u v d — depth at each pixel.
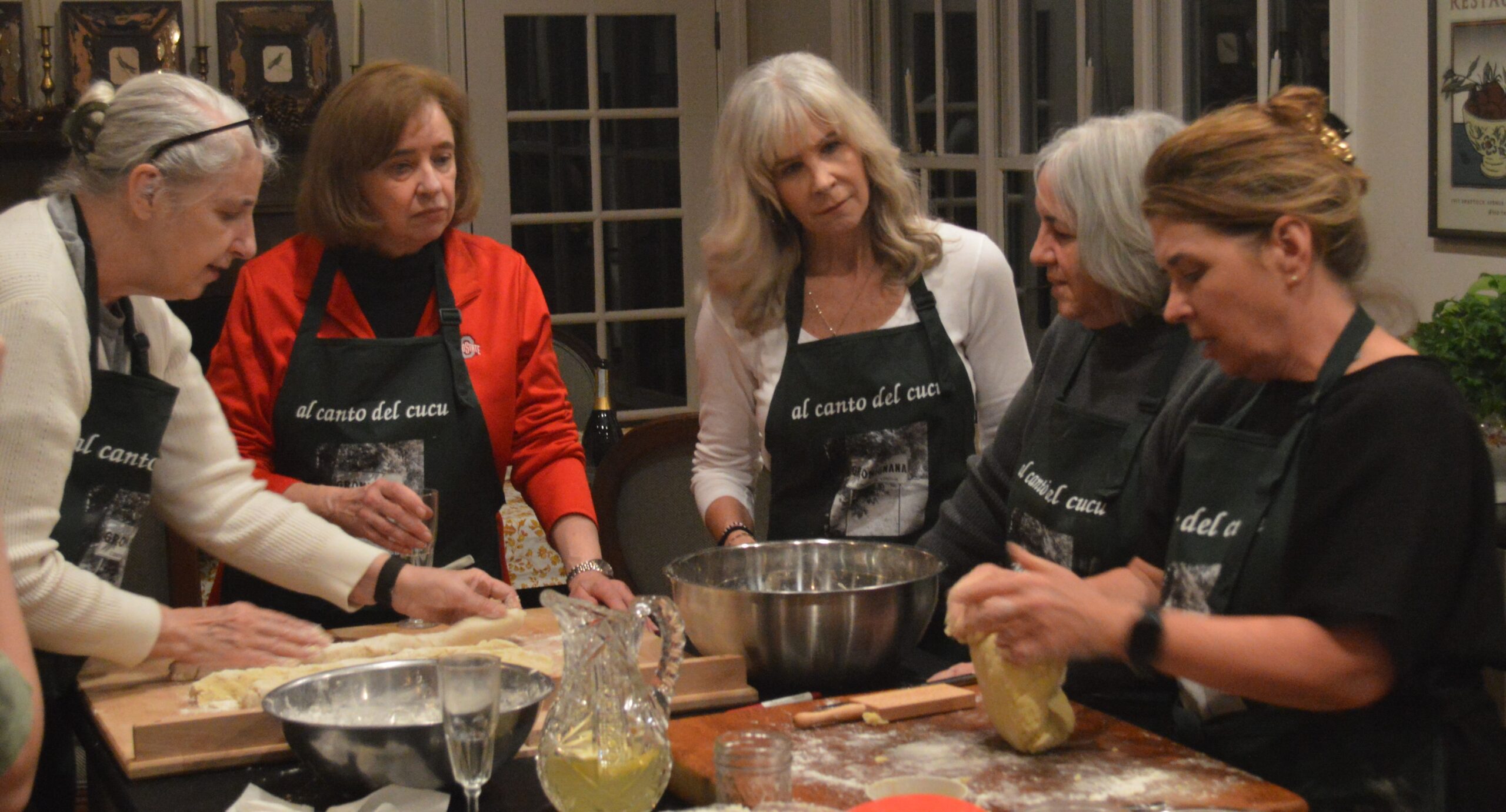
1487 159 2.54
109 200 1.64
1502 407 2.08
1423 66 2.68
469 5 5.25
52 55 4.88
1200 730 1.47
